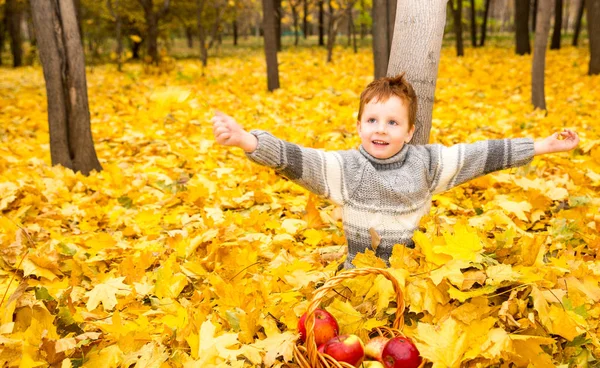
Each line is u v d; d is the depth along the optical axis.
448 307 2.43
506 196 4.30
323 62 16.80
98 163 5.65
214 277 2.83
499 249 2.74
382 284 2.44
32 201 4.51
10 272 3.12
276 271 2.93
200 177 5.04
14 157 6.05
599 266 2.93
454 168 2.64
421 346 2.14
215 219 4.09
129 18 22.00
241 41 41.69
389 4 7.80
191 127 7.42
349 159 2.62
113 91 11.90
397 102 2.54
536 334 2.36
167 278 2.87
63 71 5.31
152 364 2.24
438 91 10.79
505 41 29.19
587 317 2.50
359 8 20.20
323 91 10.61
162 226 4.19
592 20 11.80
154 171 5.48
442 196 4.24
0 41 27.17
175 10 22.77
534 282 2.48
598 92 9.37
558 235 3.40
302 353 2.21
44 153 6.38
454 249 2.47
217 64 18.02
